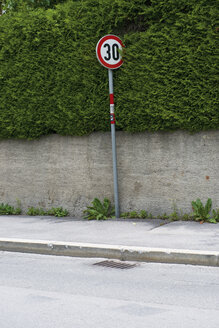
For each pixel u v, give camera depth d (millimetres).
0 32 10547
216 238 7230
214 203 8609
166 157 9000
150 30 8758
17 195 10984
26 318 4602
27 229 8953
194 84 8352
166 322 4340
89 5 9453
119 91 9164
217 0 8047
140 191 9320
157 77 8688
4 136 10891
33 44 10094
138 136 9258
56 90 9906
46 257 7434
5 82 10586
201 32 8219
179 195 8914
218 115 8211
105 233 8102
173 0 8398
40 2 14289
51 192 10500
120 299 5094
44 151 10516
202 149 8656
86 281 5895
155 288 5453
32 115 10258
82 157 10000
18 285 5820
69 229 8680
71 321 4465
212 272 6055
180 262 6535
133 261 6852
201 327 4191
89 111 9523
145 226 8469
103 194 9820
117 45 9062
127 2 8953
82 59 9539
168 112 8617
